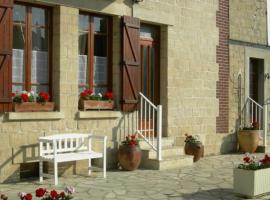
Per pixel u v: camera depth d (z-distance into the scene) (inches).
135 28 365.7
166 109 394.3
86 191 278.2
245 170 270.4
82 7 335.9
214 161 399.5
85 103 338.6
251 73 499.2
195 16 418.6
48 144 311.3
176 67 401.7
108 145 351.6
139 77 369.4
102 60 359.6
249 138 450.9
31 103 308.8
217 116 442.3
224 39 449.7
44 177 315.0
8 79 297.3
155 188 290.0
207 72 431.5
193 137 405.1
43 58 326.3
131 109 364.2
